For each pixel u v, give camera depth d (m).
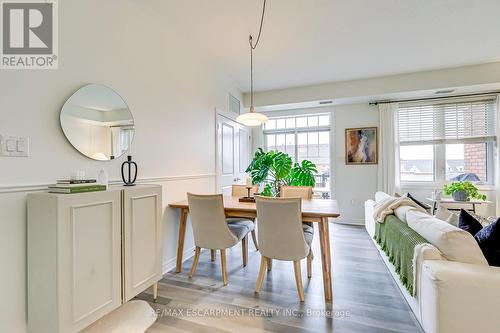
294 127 5.32
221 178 3.88
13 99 1.37
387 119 4.44
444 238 1.48
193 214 2.38
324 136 5.12
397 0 2.19
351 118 4.75
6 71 1.36
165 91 2.59
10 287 1.34
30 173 1.43
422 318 1.55
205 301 2.01
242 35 2.79
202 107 3.31
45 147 1.51
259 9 2.30
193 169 3.10
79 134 1.70
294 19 2.46
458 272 1.31
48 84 1.53
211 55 3.29
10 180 1.34
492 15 2.41
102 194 1.51
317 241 3.60
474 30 2.68
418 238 1.74
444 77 3.75
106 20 1.92
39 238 1.33
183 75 2.89
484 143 4.09
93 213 1.45
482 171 4.10
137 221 1.76
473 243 1.43
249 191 2.93
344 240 3.64
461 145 4.21
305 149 5.26
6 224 1.33
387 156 4.44
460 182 3.85
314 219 2.18
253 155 5.54
